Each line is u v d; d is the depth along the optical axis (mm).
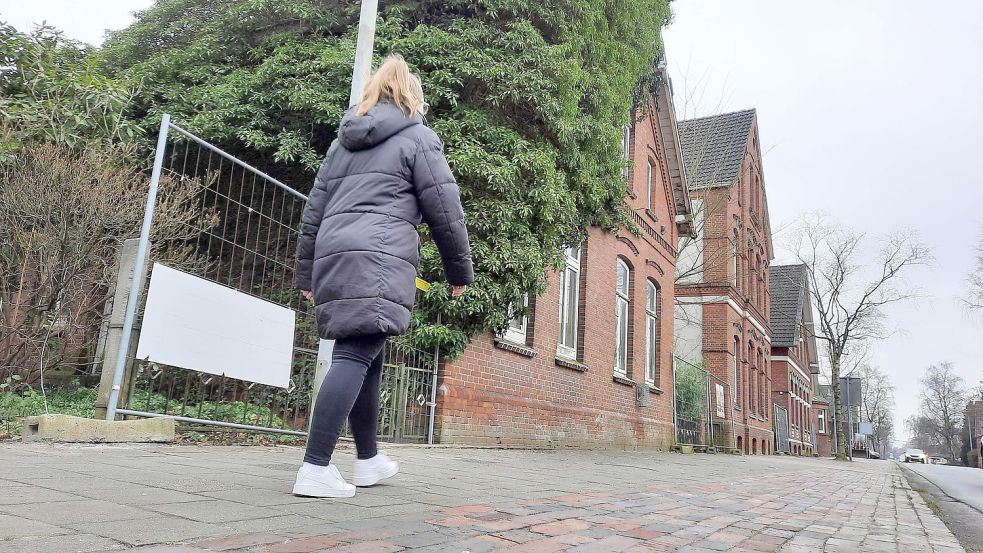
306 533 2191
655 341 16281
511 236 8734
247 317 5586
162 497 2641
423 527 2498
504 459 6891
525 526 2760
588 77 10016
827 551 2936
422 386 8078
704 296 24469
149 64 9711
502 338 9453
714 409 21406
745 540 3014
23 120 6914
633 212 14609
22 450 3883
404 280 2852
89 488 2717
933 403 91938
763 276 32438
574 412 11477
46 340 6125
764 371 31000
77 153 6980
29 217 6129
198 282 5148
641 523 3197
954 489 10484
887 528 4012
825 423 57281
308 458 2959
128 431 4723
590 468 6699
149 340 4754
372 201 2863
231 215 6453
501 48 9156
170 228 6539
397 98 2982
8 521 2016
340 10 9508
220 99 8766
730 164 26281
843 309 33562
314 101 8336
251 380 5594
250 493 2906
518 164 8680
